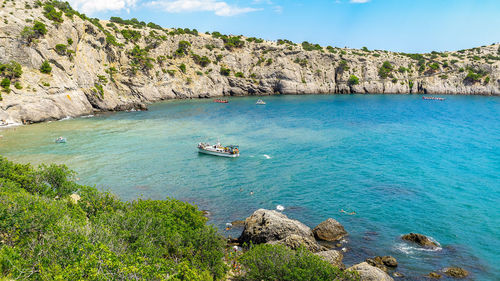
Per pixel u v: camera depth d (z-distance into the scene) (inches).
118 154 2679.6
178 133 3494.1
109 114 4709.6
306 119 4446.4
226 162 2544.3
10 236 855.1
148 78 6565.0
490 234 1449.3
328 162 2534.5
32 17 4586.6
